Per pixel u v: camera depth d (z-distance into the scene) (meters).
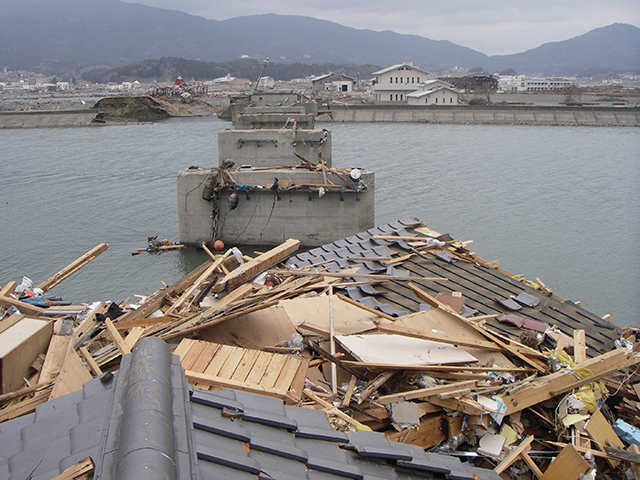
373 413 12.54
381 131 118.56
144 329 15.66
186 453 5.14
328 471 6.41
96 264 42.38
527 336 15.98
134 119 148.88
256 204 46.16
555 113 131.50
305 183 46.09
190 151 91.81
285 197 45.84
